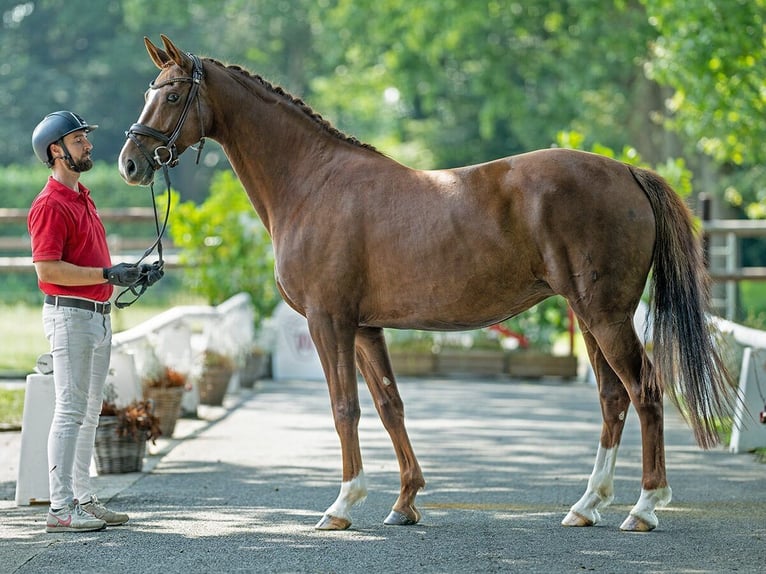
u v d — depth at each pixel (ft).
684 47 61.57
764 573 22.36
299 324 62.03
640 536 25.57
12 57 171.53
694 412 25.20
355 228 26.50
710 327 26.18
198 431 43.32
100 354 28.09
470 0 106.22
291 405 51.06
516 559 23.53
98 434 34.12
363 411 49.67
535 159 25.80
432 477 33.91
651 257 25.77
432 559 23.59
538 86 129.90
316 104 163.53
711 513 28.25
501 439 41.68
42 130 26.96
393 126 171.63
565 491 31.63
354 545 24.90
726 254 63.41
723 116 65.57
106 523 27.30
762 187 92.17
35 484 30.37
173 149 27.61
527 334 65.98
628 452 38.73
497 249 25.52
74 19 172.65
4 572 23.04
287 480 33.40
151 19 152.87
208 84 27.94
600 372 26.89
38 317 86.07
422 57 122.21
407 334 66.03
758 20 60.80
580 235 25.13
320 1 127.13
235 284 60.75
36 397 30.48
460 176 26.25
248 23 169.07
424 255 25.88
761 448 38.50
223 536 25.94
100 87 174.81
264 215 28.30
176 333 45.19
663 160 110.52
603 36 100.58
